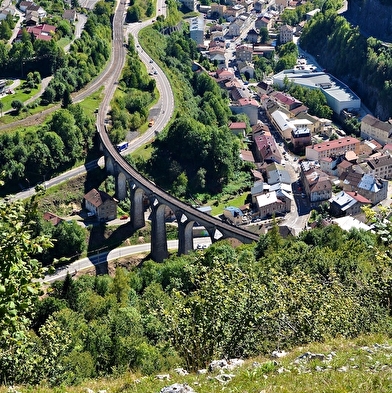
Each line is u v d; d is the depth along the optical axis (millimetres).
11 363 62469
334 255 123375
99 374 84562
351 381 45938
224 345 64812
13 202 48062
